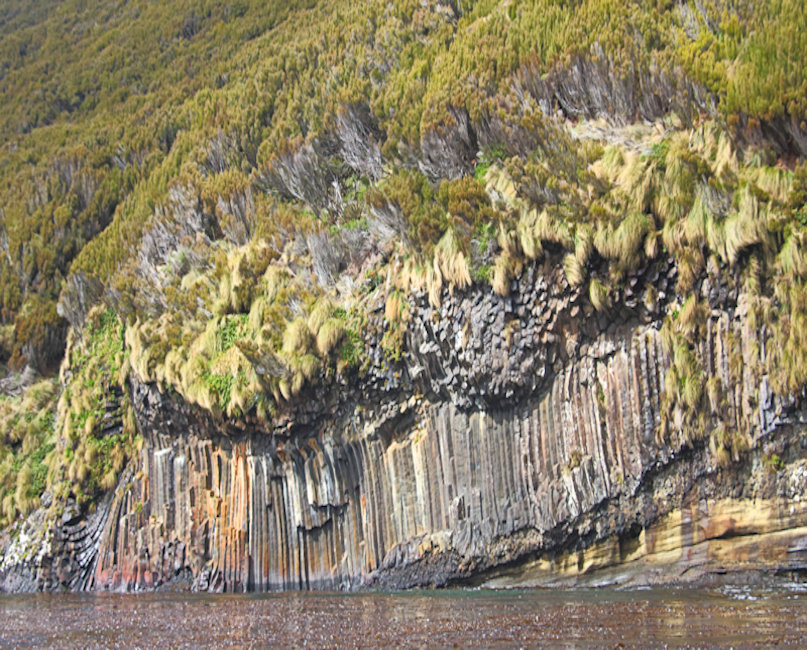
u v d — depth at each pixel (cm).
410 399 1784
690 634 1006
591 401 1516
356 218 2072
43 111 3759
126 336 2408
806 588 1247
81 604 1827
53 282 2898
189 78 3403
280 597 1716
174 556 2112
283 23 3312
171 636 1267
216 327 2156
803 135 1341
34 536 2361
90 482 2341
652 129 1606
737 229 1346
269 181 2359
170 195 2547
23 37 4409
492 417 1653
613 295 1482
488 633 1103
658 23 1723
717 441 1350
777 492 1299
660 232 1448
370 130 2159
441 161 1858
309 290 1997
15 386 2739
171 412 2203
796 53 1408
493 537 1608
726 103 1454
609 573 1478
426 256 1750
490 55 1928
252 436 2014
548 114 1783
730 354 1354
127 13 4272
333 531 1877
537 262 1581
